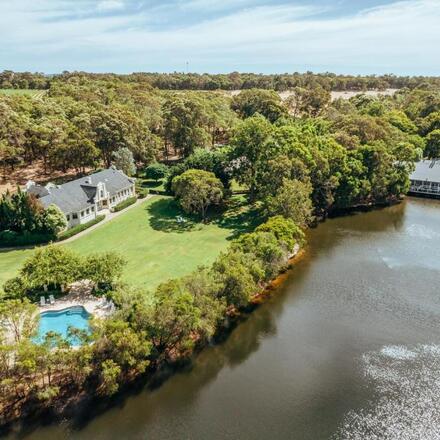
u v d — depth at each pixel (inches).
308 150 3312.0
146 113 5132.9
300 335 1862.7
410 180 4008.4
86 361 1414.9
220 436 1341.0
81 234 2935.5
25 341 1414.9
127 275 2287.2
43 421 1373.0
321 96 6092.5
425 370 1620.3
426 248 2770.7
